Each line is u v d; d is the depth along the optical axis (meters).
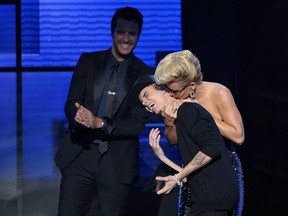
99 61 16.19
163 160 13.02
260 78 19.56
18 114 19.59
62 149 15.98
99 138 15.80
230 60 19.53
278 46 19.52
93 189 16.20
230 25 19.52
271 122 19.62
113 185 15.92
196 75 12.45
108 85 16.00
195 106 12.06
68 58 19.72
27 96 19.62
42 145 19.69
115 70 16.05
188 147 11.95
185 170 11.79
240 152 19.69
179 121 11.99
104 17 19.77
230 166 12.05
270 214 19.75
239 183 13.41
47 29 19.66
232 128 13.28
